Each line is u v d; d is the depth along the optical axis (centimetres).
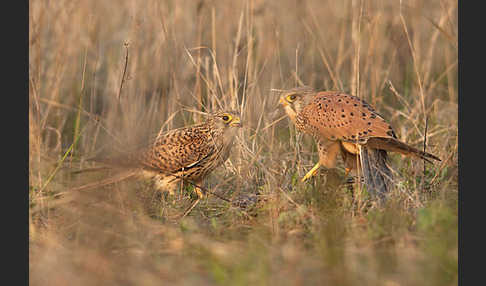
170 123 2231
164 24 2459
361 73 2498
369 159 1788
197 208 1786
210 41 2512
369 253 1380
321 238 1447
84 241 1488
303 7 2883
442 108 2448
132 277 1304
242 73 2439
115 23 2778
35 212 1688
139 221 1652
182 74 2447
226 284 1245
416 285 1238
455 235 1413
